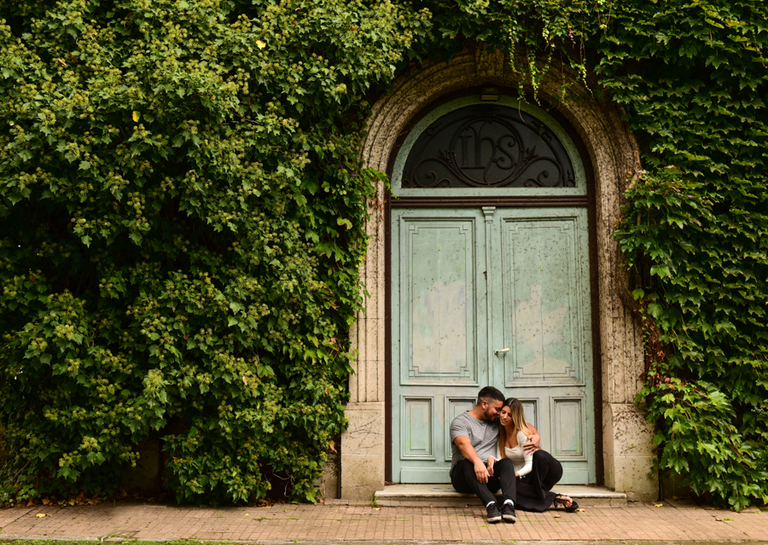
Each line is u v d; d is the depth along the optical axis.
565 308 5.43
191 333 4.54
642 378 5.09
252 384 4.53
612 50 5.13
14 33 4.61
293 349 4.79
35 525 4.15
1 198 4.23
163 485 4.98
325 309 5.07
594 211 5.44
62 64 4.35
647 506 4.82
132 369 4.46
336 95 4.70
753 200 5.02
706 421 4.79
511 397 5.03
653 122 5.09
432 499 4.85
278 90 4.76
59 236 4.62
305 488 4.89
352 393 5.11
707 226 5.02
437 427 5.34
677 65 5.13
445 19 5.05
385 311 5.39
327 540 3.95
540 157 5.57
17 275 4.39
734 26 4.95
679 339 4.95
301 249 4.81
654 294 5.02
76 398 4.50
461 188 5.54
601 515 4.55
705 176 5.08
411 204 5.52
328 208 5.05
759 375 4.87
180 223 4.61
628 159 5.17
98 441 4.35
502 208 5.53
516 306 5.45
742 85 5.00
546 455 4.63
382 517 4.49
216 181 4.44
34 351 4.12
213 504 4.69
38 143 3.99
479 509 4.71
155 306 4.41
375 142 5.31
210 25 4.49
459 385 5.36
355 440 5.02
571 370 5.36
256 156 4.62
